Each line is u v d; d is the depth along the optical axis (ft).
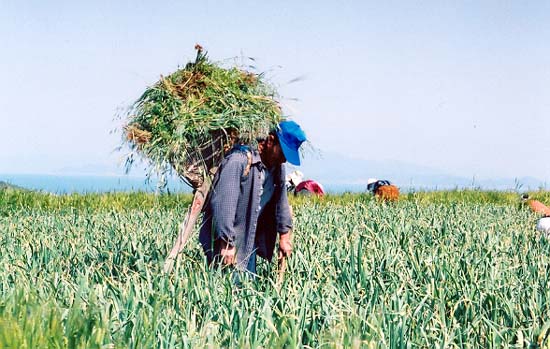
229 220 22.43
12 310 16.65
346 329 16.17
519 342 17.19
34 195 63.05
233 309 17.78
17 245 30.99
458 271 23.80
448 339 16.87
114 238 32.71
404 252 26.40
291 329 16.37
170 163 22.67
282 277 23.18
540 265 26.53
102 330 14.94
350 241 29.48
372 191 72.79
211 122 22.29
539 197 75.87
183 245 23.72
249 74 23.56
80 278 21.27
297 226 36.91
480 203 69.67
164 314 17.37
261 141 23.36
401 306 18.84
